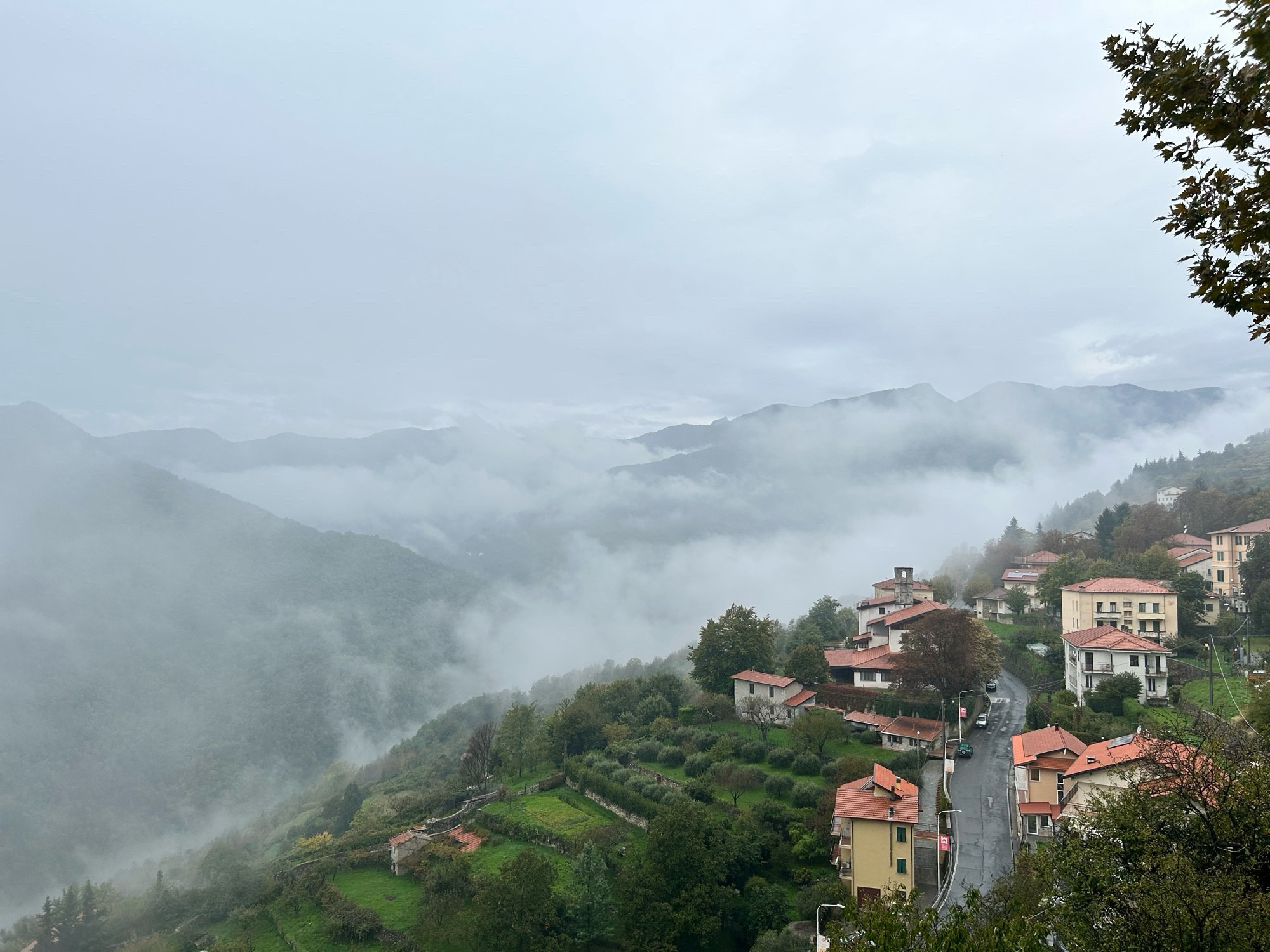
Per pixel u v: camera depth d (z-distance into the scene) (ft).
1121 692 243.60
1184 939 64.13
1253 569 298.56
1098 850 84.38
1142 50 39.37
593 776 268.82
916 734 254.47
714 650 330.34
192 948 237.04
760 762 259.60
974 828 197.06
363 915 214.07
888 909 81.66
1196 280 40.19
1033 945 73.77
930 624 273.13
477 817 265.13
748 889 186.29
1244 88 34.60
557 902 191.01
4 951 280.51
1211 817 78.95
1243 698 215.31
